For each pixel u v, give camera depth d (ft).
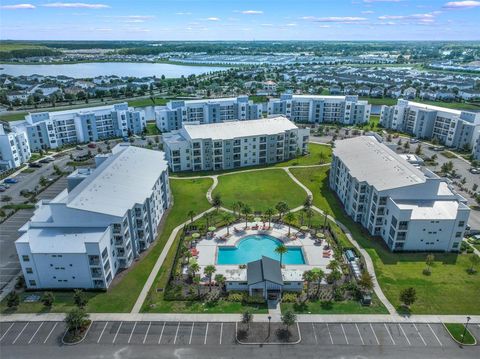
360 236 365.20
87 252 272.31
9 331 246.47
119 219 296.71
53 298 265.13
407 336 243.81
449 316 260.21
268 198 451.53
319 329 249.34
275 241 358.43
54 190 479.41
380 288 288.92
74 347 234.38
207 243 352.49
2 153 548.31
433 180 345.51
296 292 285.64
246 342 239.09
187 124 590.55
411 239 334.65
